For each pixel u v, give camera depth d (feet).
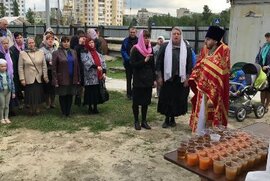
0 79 21.91
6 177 15.07
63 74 23.11
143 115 21.86
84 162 16.62
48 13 53.93
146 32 20.38
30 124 22.24
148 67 20.71
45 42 25.31
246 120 24.89
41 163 16.47
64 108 24.13
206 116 16.22
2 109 22.39
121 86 36.58
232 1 43.88
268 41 27.78
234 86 24.36
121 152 17.92
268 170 7.00
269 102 27.48
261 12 41.65
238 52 44.16
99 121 23.16
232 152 9.20
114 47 62.13
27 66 23.54
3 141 19.27
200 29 52.90
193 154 9.23
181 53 20.66
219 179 8.51
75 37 29.96
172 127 22.22
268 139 10.21
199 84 15.84
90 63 23.76
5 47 22.63
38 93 24.13
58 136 20.17
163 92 21.48
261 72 24.79
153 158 17.25
